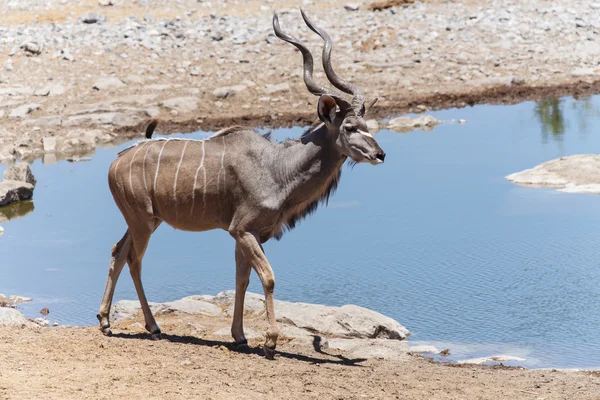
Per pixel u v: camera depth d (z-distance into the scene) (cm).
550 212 3769
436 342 2483
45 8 8231
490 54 7369
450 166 4659
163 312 2594
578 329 2558
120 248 2281
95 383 1777
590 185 4162
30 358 1941
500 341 2467
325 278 3075
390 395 1828
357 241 3491
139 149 2234
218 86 6656
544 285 2923
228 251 3528
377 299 2839
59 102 6419
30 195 4444
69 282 3102
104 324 2262
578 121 5681
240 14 8038
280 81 6725
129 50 7288
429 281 2997
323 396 1794
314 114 6084
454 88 6775
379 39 7544
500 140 5238
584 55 7406
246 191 2128
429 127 5753
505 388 1925
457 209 3869
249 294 2680
